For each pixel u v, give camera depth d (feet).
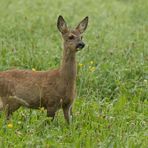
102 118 47.75
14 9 93.50
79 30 49.03
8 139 42.91
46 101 47.44
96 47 67.15
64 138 43.19
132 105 52.34
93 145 41.47
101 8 100.89
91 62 59.82
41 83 47.44
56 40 74.18
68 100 47.32
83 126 46.65
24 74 48.26
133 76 59.21
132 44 68.23
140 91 55.62
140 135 44.21
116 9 101.04
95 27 82.64
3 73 48.70
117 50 67.05
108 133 44.11
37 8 94.94
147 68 60.08
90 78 56.95
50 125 46.14
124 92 55.77
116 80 56.90
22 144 41.68
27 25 81.51
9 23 81.15
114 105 52.60
